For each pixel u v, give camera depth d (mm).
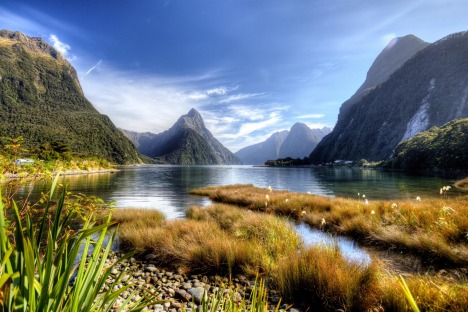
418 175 63562
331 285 4332
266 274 5586
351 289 4137
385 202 12969
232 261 6027
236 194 22391
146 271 6191
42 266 1147
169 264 6574
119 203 20609
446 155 74562
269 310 4180
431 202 13227
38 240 1125
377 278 4359
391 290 3967
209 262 6105
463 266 5852
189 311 4203
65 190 1248
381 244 7992
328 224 10984
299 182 48312
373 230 8875
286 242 7086
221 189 28641
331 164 180000
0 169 3004
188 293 4855
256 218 9797
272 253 6617
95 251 1325
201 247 6621
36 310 949
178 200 22703
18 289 960
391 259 6641
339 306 4176
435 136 87188
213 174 84500
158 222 10883
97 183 39594
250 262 6066
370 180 49531
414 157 87438
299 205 14555
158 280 5613
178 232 8414
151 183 44281
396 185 37562
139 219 11438
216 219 11953
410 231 8414
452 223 7414
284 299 4566
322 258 5023
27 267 917
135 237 8164
